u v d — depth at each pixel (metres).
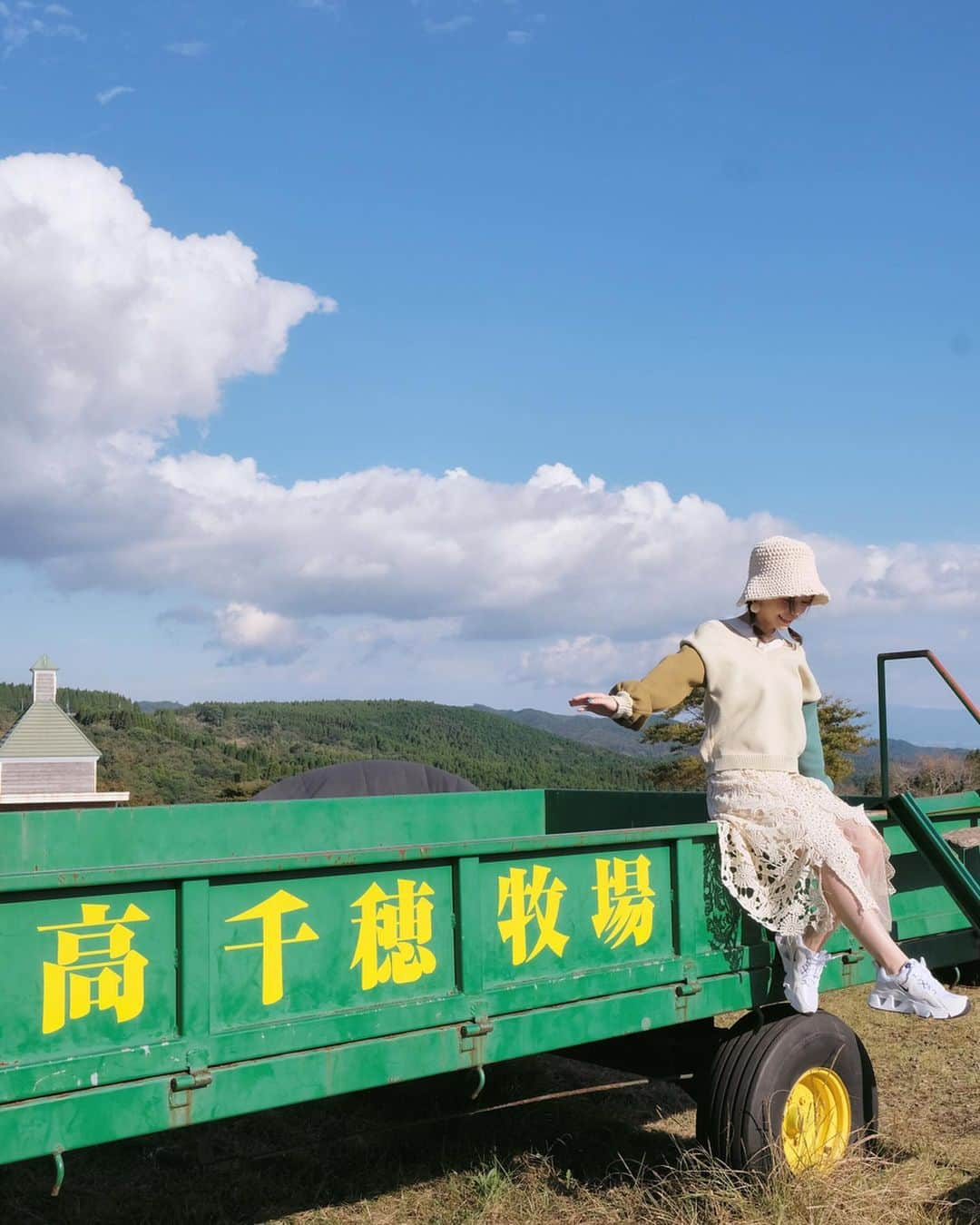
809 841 3.70
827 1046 3.90
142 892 2.68
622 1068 4.23
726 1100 3.70
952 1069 5.51
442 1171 4.37
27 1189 4.21
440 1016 3.12
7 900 2.49
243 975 2.82
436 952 3.17
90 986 2.59
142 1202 4.11
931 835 4.35
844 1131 4.00
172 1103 2.64
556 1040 3.34
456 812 5.63
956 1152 4.36
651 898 3.68
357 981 3.01
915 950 4.61
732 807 3.86
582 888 3.51
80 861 4.34
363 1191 4.20
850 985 4.18
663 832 3.65
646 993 3.58
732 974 3.83
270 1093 2.79
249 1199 4.13
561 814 6.07
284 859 2.85
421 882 3.16
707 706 3.99
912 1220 3.64
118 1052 2.58
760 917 3.71
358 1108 4.70
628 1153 4.51
